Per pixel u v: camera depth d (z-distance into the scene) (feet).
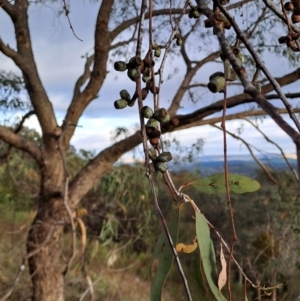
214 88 2.36
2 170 18.79
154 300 2.95
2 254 15.85
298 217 14.06
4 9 12.47
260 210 17.89
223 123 2.50
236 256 17.61
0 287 14.37
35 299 12.47
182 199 2.97
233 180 3.34
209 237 2.94
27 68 12.73
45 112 13.10
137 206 16.99
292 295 10.23
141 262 20.79
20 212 20.72
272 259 12.93
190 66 14.85
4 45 11.94
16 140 13.12
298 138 1.29
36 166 20.07
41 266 12.02
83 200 19.21
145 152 2.78
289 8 3.11
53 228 12.08
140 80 2.96
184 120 11.60
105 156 13.35
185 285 2.38
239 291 15.44
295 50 3.05
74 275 14.75
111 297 15.96
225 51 1.77
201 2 2.13
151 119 2.86
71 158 21.84
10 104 14.30
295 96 3.03
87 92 13.34
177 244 3.04
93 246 17.92
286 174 14.89
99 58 12.89
